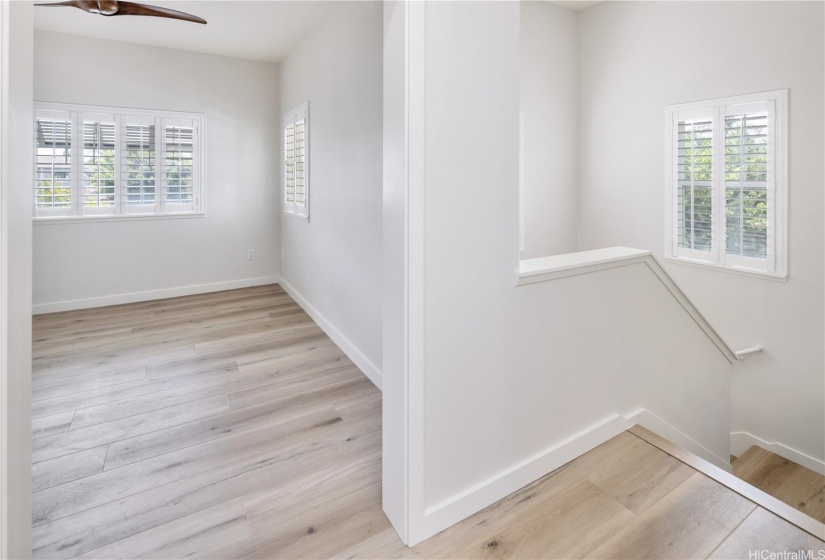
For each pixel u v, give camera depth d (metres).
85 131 4.52
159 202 4.99
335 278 3.72
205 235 5.29
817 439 3.15
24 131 1.06
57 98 4.34
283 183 5.45
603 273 2.11
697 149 3.64
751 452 3.42
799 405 3.22
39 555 1.55
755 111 3.24
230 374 3.12
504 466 1.85
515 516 1.74
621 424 2.28
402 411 1.56
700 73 3.55
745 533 1.62
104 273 4.75
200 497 1.87
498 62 1.67
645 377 2.41
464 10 1.55
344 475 2.03
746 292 3.42
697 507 1.76
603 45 4.27
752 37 3.23
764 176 3.24
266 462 2.12
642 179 4.05
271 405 2.69
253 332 4.01
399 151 1.48
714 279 3.61
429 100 1.48
